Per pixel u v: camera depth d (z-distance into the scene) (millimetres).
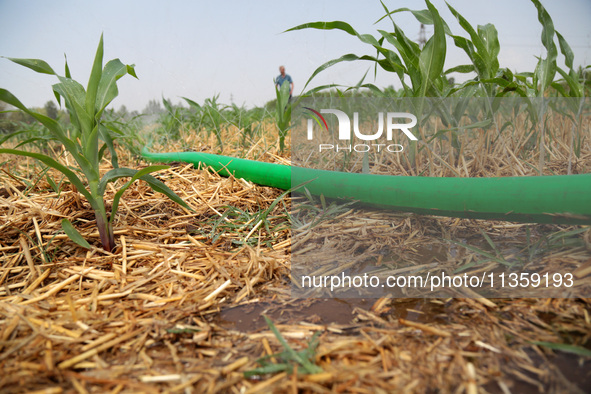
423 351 888
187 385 811
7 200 1911
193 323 1056
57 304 1152
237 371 851
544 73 1632
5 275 1322
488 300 1087
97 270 1333
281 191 2051
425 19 1716
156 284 1242
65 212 1751
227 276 1280
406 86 1735
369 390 775
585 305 1035
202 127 3650
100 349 932
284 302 1152
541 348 887
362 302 1131
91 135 1330
